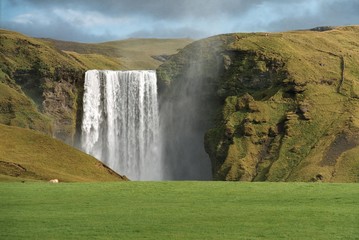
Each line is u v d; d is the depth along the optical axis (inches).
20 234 2022.6
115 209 2415.1
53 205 2500.0
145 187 2933.1
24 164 4842.5
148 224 2159.2
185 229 2089.1
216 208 2427.4
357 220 2214.6
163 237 1988.2
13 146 5315.0
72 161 5383.9
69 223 2174.0
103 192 2795.3
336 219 2228.1
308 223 2171.5
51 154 5388.8
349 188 2874.0
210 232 2050.9
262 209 2401.6
